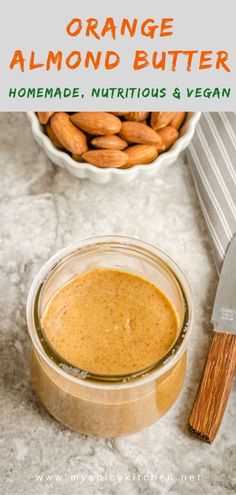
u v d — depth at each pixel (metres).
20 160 0.49
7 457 0.40
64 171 0.48
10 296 0.45
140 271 0.39
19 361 0.43
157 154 0.46
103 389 0.35
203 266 0.46
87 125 0.44
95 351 0.37
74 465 0.40
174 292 0.37
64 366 0.35
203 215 0.47
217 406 0.40
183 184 0.48
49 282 0.37
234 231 0.44
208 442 0.40
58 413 0.39
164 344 0.37
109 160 0.44
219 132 0.47
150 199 0.48
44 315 0.38
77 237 0.46
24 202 0.47
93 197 0.48
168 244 0.46
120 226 0.47
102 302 0.38
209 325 0.44
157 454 0.41
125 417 0.38
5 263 0.45
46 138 0.45
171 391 0.38
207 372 0.41
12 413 0.41
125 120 0.46
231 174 0.46
